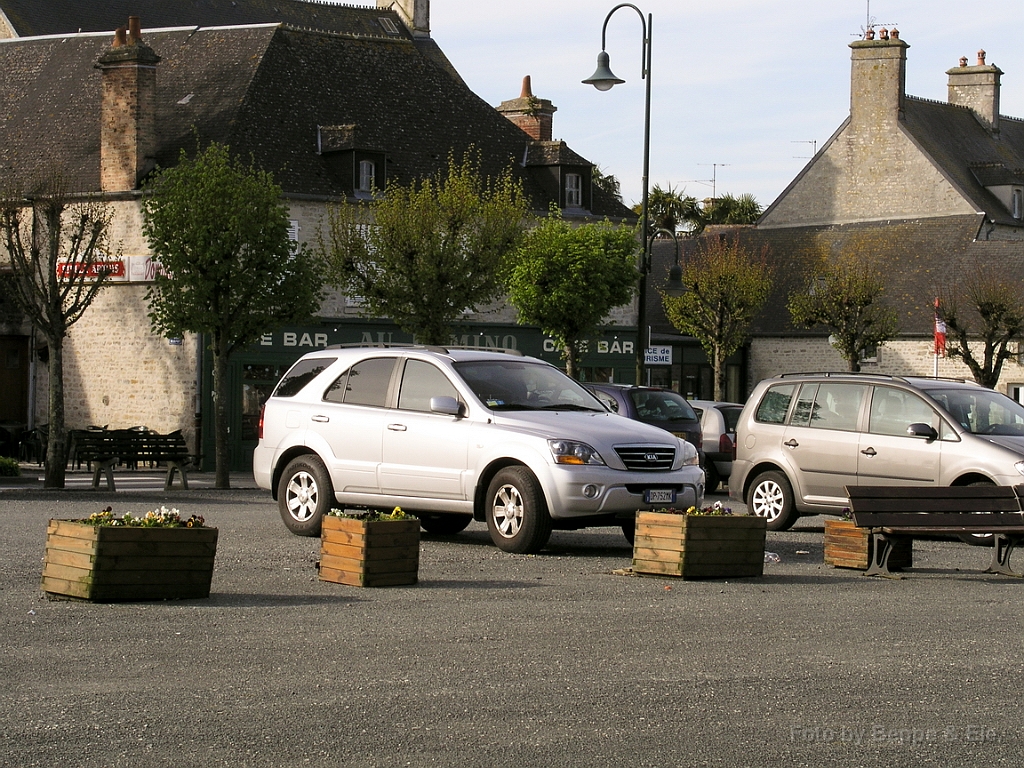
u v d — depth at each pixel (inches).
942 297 2054.6
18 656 346.0
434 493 609.0
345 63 1647.4
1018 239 2197.3
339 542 484.1
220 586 474.0
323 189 1496.1
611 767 253.4
